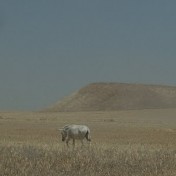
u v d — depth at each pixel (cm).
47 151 5547
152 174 4394
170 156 5488
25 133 11912
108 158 5181
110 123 18000
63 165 4684
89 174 4353
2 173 4197
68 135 7981
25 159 4853
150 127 15638
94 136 11150
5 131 12669
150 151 5975
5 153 5275
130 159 5159
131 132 12862
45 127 14962
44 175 4231
